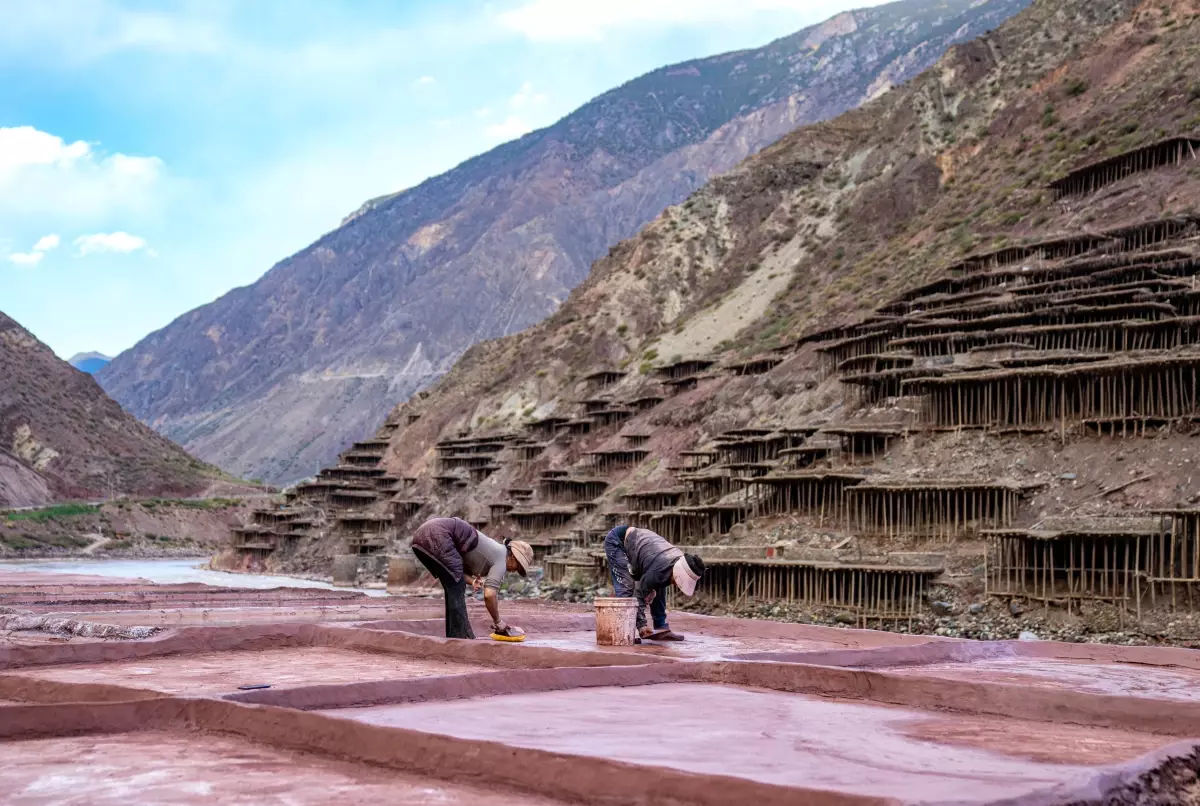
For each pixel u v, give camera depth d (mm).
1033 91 104688
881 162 118500
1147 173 71062
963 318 59844
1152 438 40312
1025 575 37094
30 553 147500
